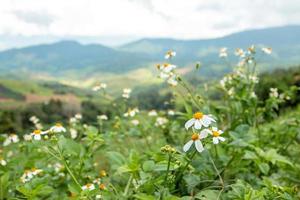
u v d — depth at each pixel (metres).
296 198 3.25
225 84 5.79
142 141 6.36
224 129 5.15
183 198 2.99
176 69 5.07
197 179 3.41
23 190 3.18
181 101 5.73
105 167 5.20
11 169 4.79
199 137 3.04
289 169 4.34
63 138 3.72
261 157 4.07
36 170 4.26
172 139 6.18
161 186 3.27
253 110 5.51
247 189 2.97
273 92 5.83
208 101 5.46
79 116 6.55
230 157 4.23
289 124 5.18
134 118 6.52
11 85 156.38
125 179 4.29
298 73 15.00
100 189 3.42
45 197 3.99
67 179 4.21
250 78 5.83
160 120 6.54
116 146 5.79
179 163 3.35
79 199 3.07
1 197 3.78
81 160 3.87
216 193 3.05
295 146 5.25
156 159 3.50
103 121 6.59
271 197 3.01
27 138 4.88
